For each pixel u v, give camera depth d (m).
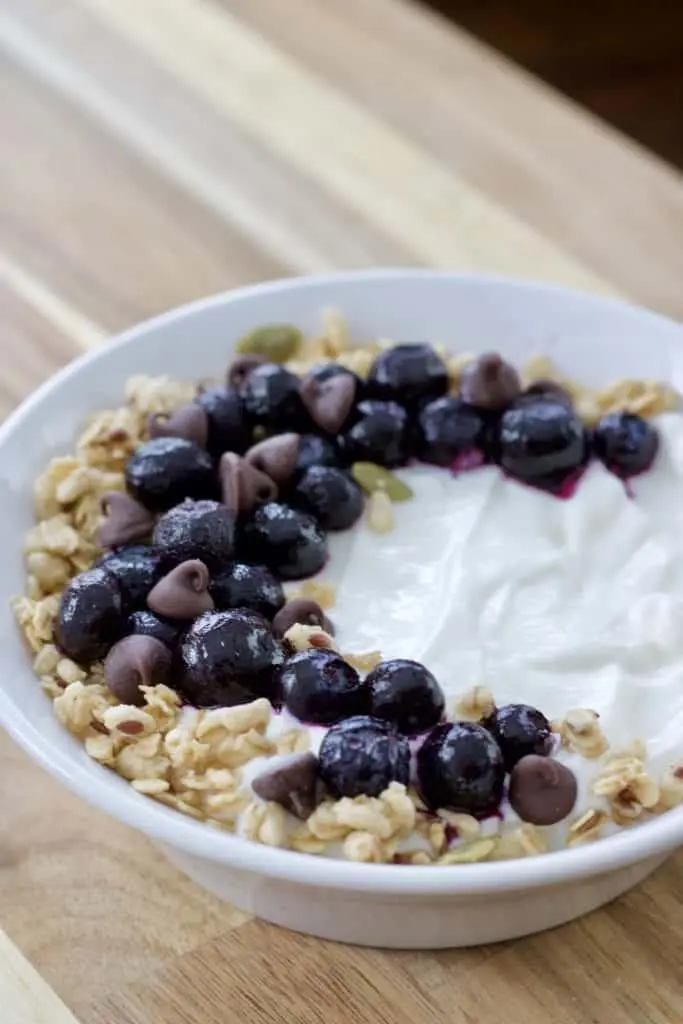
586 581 0.41
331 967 0.37
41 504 0.41
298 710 0.37
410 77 0.54
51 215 0.50
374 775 0.36
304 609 0.39
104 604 0.39
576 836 0.36
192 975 0.37
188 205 0.50
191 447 0.41
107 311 0.48
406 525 0.41
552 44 0.82
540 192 0.51
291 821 0.36
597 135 0.52
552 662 0.39
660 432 0.43
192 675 0.38
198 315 0.44
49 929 0.37
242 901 0.37
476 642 0.39
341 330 0.44
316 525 0.40
